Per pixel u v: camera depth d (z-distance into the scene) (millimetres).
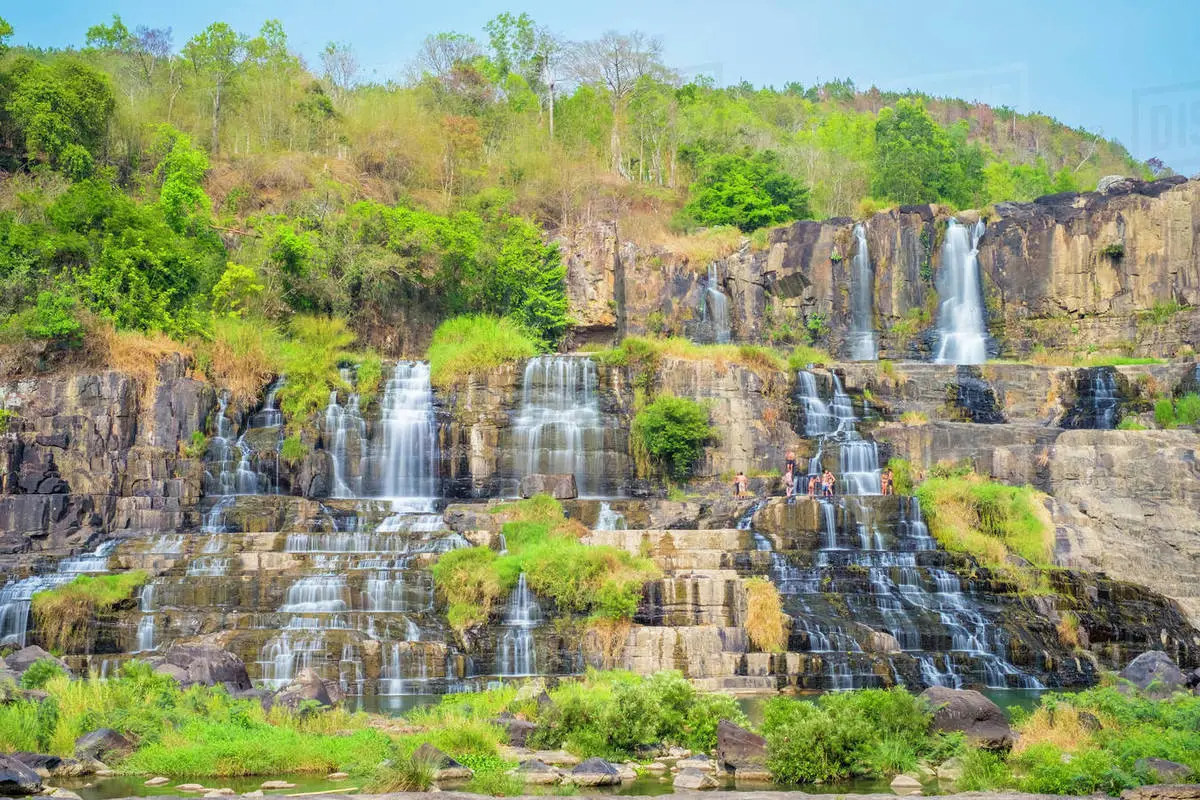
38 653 31266
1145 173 122312
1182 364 55938
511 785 19625
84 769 21703
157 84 83562
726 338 69812
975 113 141875
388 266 64938
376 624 36969
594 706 24641
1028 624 40062
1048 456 50125
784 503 45406
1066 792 19359
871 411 57438
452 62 101500
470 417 54750
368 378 55844
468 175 82875
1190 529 46469
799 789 20422
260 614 37094
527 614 38375
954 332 67812
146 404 50844
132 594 38688
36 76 66625
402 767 20188
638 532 42906
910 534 45312
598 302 68062
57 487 46375
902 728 22578
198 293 59000
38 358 50375
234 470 50625
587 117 99750
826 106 147125
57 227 56188
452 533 43125
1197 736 21797
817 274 69188
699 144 94375
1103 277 65688
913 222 68938
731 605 37906
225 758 21906
